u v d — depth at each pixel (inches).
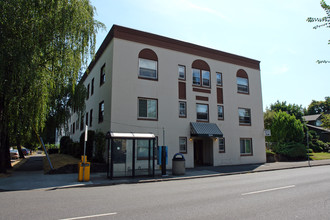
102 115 756.6
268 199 300.0
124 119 667.4
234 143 861.2
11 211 243.9
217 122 832.9
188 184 446.6
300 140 1211.2
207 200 297.4
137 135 536.7
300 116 2036.2
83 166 469.7
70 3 542.0
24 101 497.4
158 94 732.0
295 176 533.0
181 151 749.9
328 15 314.5
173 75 769.6
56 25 507.2
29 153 1884.8
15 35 488.1
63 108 877.8
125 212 240.4
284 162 955.3
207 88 832.3
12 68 466.9
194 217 222.8
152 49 745.6
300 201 287.6
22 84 454.3
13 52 459.8
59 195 336.5
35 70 475.5
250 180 484.7
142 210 248.7
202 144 855.7
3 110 516.1
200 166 797.9
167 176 553.6
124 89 681.0
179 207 261.7
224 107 860.6
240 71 934.4
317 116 2142.0
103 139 666.8
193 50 826.8
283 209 250.7
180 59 793.6
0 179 481.7
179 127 751.7
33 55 480.1
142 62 724.7
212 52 869.8
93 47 592.7
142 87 709.3
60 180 474.0
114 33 691.4
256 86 967.6
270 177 528.1
